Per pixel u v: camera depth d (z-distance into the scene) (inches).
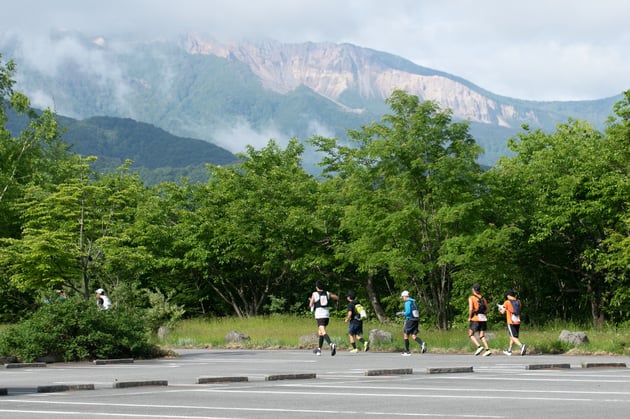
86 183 1311.5
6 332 868.0
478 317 957.8
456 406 404.2
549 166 1598.2
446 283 1583.4
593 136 1772.9
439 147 1480.1
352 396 463.5
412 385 537.0
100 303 1140.5
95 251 1338.6
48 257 1263.5
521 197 1588.3
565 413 371.2
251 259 1980.8
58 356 871.1
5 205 1851.6
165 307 1385.3
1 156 2107.5
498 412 376.5
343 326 1488.7
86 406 422.6
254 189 2041.1
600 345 978.1
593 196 1556.3
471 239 1400.1
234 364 806.5
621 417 355.9
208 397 467.5
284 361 853.8
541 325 1615.4
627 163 1530.5
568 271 1699.1
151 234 1978.3
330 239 1907.0
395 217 1417.3
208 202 2060.8
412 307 984.3
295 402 434.0
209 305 2219.5
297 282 2103.8
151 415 377.4
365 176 1512.1
